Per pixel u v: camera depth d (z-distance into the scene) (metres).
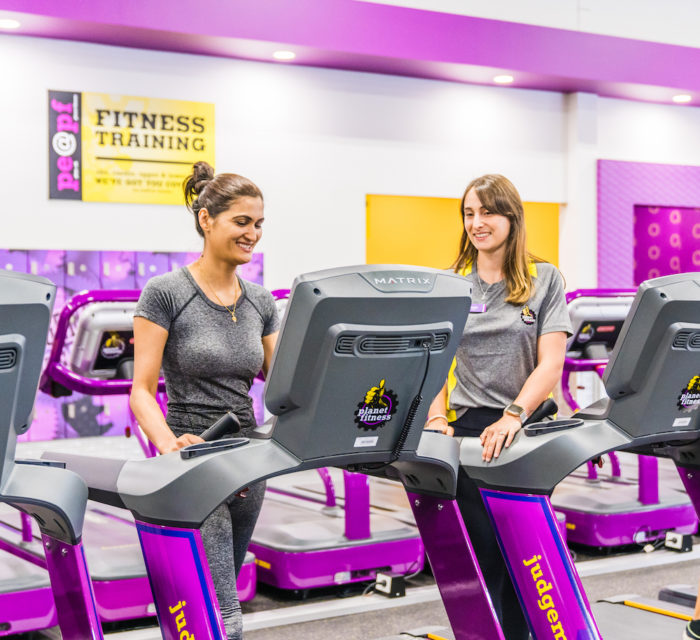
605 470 5.71
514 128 8.30
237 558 2.63
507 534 2.56
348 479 3.98
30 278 1.83
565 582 2.50
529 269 2.88
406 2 7.46
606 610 3.54
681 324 2.47
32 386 1.91
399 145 7.82
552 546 2.51
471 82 8.02
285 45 6.73
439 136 7.99
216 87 7.14
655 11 8.49
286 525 4.14
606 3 8.26
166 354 2.56
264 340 2.71
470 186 2.89
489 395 2.86
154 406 2.45
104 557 3.55
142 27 6.25
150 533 2.14
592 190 8.55
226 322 2.56
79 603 2.05
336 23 6.84
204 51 6.95
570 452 2.50
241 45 6.74
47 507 1.94
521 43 7.53
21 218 6.53
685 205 9.02
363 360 2.06
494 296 2.88
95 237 6.77
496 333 2.84
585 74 7.82
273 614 3.70
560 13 8.09
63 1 6.02
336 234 7.61
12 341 1.80
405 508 4.67
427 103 7.92
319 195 7.53
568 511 4.67
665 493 4.96
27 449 6.45
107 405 6.73
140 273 6.89
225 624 2.30
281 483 5.38
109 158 6.78
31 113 6.54
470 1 7.73
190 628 2.10
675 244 9.16
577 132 8.45
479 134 8.15
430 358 2.18
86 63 6.69
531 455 2.51
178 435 2.55
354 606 3.84
